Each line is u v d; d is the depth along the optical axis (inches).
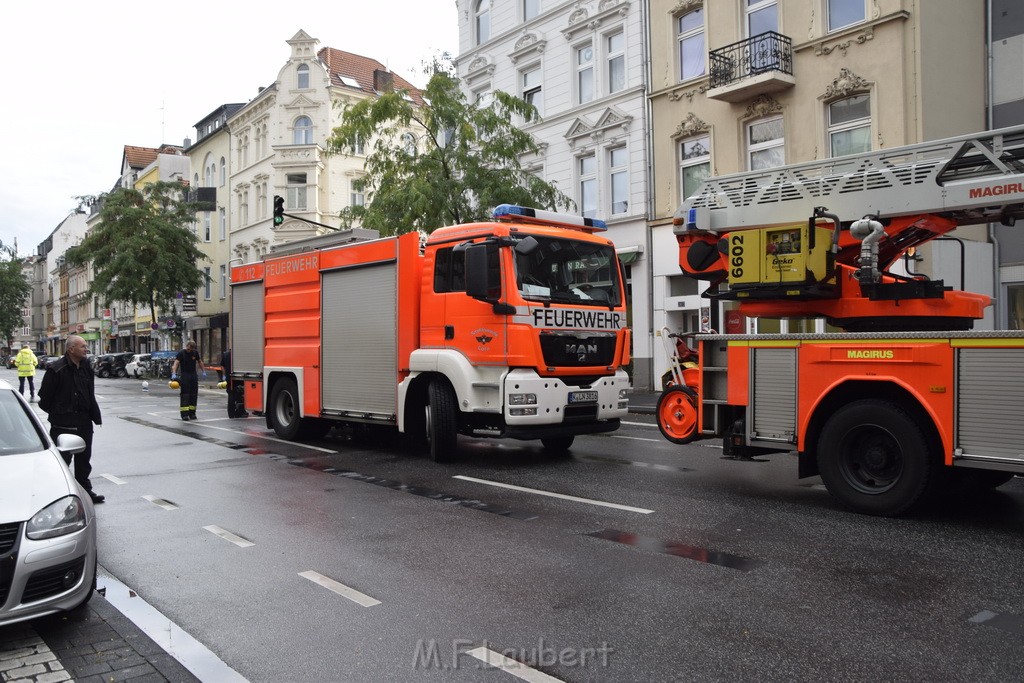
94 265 1630.2
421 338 407.5
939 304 275.9
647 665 153.0
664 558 224.2
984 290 603.5
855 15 689.6
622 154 904.3
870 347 262.2
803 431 280.2
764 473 362.6
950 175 275.1
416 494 324.8
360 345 442.6
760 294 307.7
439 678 150.2
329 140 786.2
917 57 642.8
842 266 298.7
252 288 545.3
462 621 179.5
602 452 439.2
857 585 196.9
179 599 199.8
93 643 171.5
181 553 242.8
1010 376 232.8
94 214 3011.8
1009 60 671.1
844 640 162.7
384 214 749.3
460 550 238.2
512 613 183.6
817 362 276.5
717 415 307.7
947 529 249.1
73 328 3607.3
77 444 224.5
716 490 321.1
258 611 189.9
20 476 191.6
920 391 249.8
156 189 1633.9
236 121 1824.6
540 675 150.1
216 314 1898.4
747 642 162.9
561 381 377.1
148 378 1721.2
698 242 341.4
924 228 283.4
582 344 388.8
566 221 406.9
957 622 171.5
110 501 323.6
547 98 985.5
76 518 186.2
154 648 168.2
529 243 363.9
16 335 4697.3
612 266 417.4
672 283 847.1
